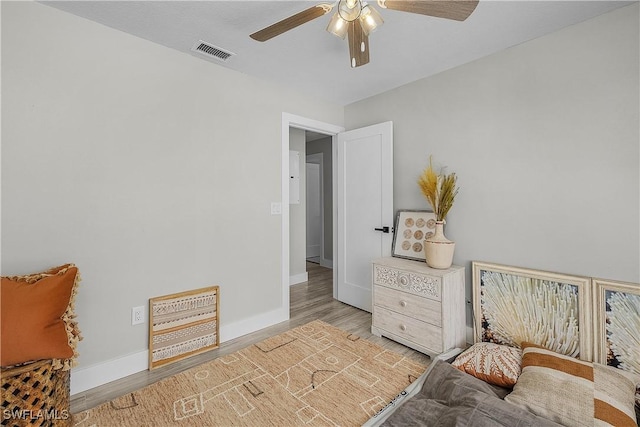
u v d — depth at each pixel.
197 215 2.29
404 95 2.86
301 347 2.29
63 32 1.72
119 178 1.93
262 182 2.71
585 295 1.82
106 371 1.88
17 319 1.25
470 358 1.85
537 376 1.50
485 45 2.12
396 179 2.95
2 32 1.55
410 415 1.41
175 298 2.17
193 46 2.12
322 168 5.43
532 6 1.68
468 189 2.40
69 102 1.74
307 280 4.45
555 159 1.96
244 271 2.59
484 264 2.27
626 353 1.67
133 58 1.98
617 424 1.20
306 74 2.61
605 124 1.77
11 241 1.59
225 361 2.08
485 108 2.29
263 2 1.65
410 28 1.90
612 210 1.76
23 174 1.61
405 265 2.44
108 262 1.89
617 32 1.72
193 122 2.26
